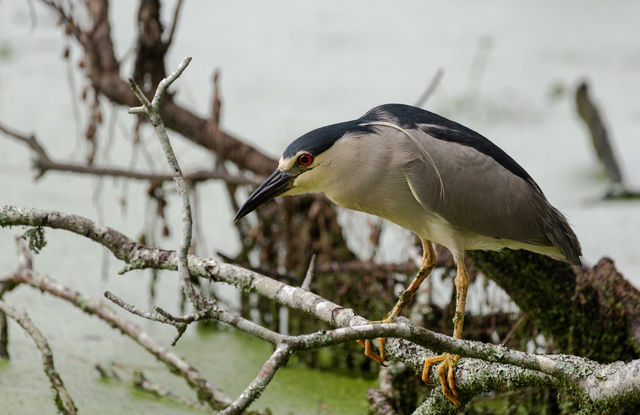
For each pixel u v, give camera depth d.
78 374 9.12
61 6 11.02
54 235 12.83
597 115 14.47
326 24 21.42
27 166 14.57
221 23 21.12
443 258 9.43
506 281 8.36
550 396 8.53
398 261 11.09
